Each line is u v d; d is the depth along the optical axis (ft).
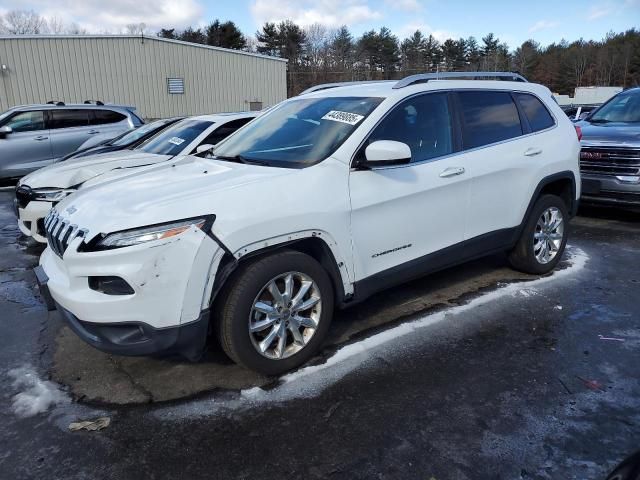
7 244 21.63
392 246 12.02
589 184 23.40
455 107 13.56
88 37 75.61
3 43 71.36
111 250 8.89
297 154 11.68
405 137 12.29
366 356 11.51
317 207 10.48
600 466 8.06
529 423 9.12
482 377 10.63
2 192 35.17
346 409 9.60
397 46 230.07
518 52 250.98
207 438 8.87
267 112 14.89
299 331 10.84
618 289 15.39
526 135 15.19
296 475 8.00
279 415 9.45
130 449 8.64
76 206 10.52
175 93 82.99
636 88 28.66
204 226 9.24
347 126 11.82
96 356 11.73
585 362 11.19
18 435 9.02
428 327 12.92
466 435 8.84
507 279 16.25
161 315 9.09
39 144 35.70
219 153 13.48
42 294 10.37
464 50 248.52
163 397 10.07
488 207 14.10
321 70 202.08
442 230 13.06
